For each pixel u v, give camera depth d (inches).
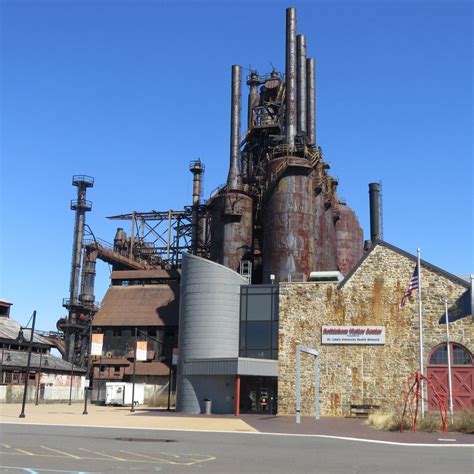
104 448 751.7
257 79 3245.6
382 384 1649.9
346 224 3100.4
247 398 1802.4
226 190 2741.1
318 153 2677.2
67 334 3346.5
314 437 978.7
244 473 547.2
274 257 2449.6
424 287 1668.3
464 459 679.1
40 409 1980.8
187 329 1881.2
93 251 3449.8
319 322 1745.8
